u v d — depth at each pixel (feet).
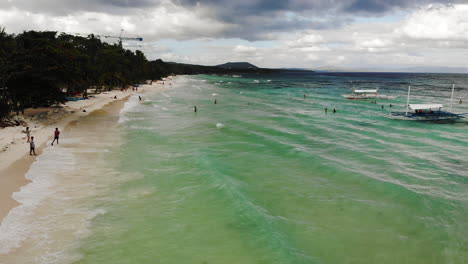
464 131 135.95
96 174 71.00
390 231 49.49
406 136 124.67
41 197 56.85
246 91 379.96
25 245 41.75
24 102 137.39
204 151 93.66
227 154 92.48
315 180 72.18
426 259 42.16
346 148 102.89
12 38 148.87
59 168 72.90
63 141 98.17
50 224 47.80
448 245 45.52
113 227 48.32
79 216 50.98
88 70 211.82
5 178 63.52
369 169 81.66
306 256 41.98
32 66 130.72
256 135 117.91
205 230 47.98
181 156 87.81
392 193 64.39
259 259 40.63
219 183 66.23
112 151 90.17
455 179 74.43
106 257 40.52
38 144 91.61
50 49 137.59
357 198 62.18
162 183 67.00
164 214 53.01
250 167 80.64
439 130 138.31
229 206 55.77
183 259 40.70
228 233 47.09
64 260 39.27
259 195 63.05
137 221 50.47
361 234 48.47
